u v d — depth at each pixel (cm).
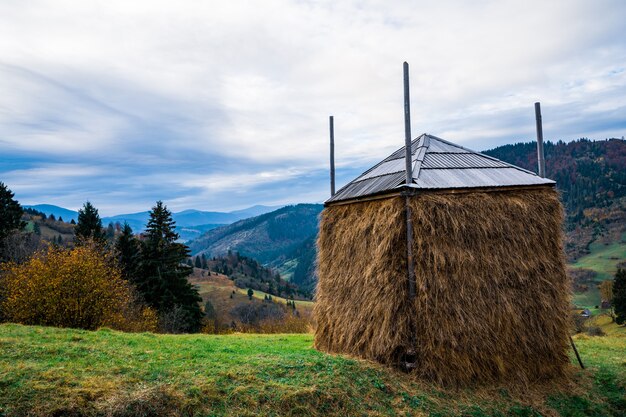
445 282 797
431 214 816
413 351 788
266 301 8644
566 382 862
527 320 854
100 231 4800
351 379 732
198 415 582
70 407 559
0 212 4044
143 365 760
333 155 1201
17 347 838
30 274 2084
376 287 847
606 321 5434
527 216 894
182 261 4006
